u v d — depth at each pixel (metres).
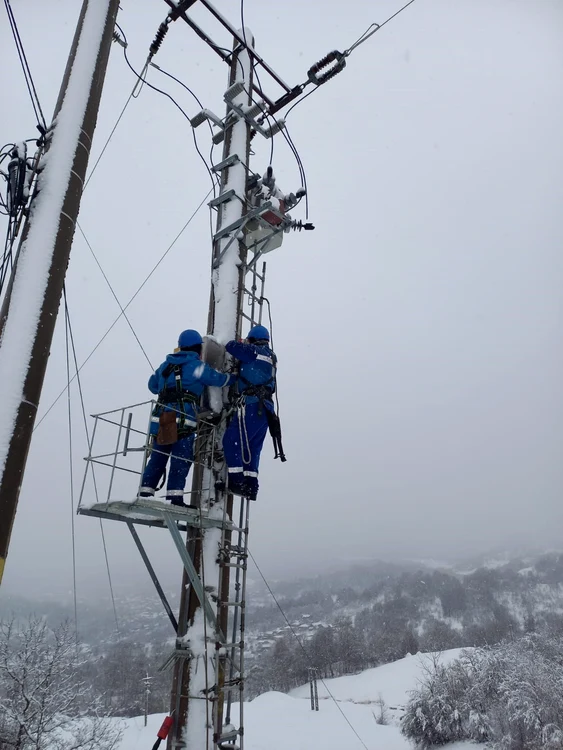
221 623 5.43
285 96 8.41
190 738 4.85
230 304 6.68
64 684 17.16
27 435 4.12
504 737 28.11
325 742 29.59
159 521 5.60
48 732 16.06
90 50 5.42
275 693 41.72
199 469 5.78
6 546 3.85
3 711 16.14
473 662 33.69
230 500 5.90
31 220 4.74
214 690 5.00
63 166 4.93
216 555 5.54
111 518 5.35
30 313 4.39
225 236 7.09
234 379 5.96
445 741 30.77
